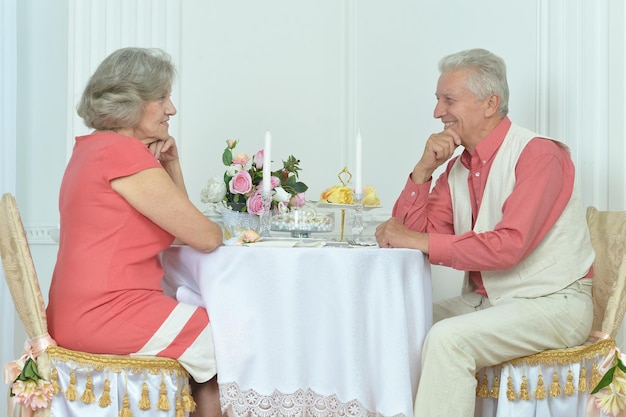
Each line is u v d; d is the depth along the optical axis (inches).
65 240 96.3
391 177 178.1
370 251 95.2
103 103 98.3
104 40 164.7
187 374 95.7
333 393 94.3
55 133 197.9
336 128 183.9
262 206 112.8
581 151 147.3
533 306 102.7
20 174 195.9
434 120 171.9
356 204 113.4
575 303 104.3
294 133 181.3
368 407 94.8
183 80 172.7
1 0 162.6
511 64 160.6
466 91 113.6
